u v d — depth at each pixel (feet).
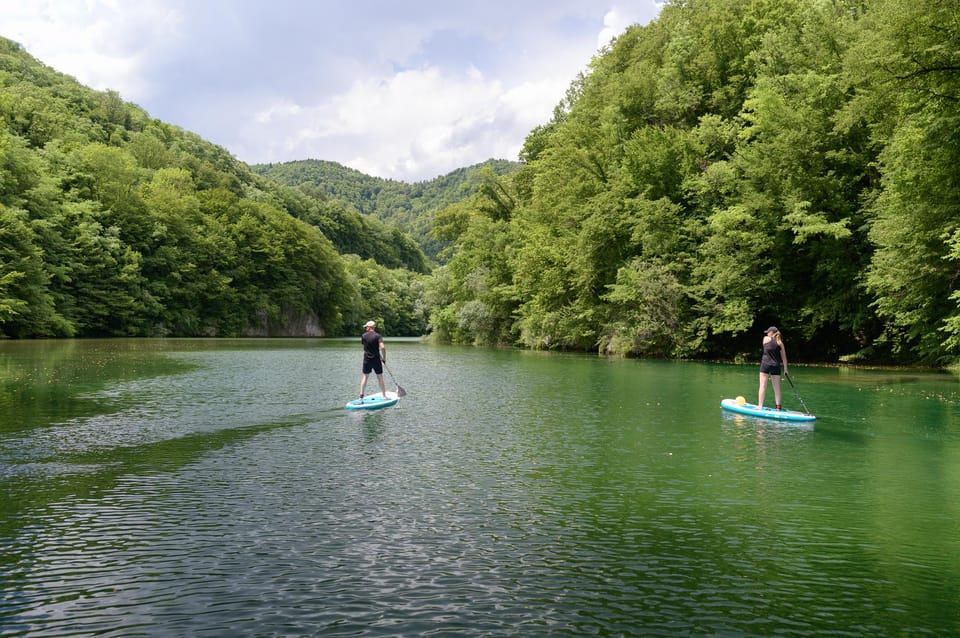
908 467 32.65
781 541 21.80
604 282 149.69
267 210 370.73
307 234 383.65
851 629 15.64
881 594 17.69
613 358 132.57
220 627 15.43
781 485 29.07
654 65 172.55
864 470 31.91
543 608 16.57
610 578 18.53
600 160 162.81
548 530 22.62
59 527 22.41
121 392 60.13
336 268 406.00
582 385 73.36
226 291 316.19
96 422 43.60
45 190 210.79
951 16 69.26
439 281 252.62
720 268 118.73
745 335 130.00
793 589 17.95
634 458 34.30
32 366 87.56
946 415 49.62
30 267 186.29
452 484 28.60
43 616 15.92
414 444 37.55
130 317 251.60
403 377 83.66
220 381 72.54
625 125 164.96
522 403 56.75
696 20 161.38
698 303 128.16
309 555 19.99
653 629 15.51
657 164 139.54
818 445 38.09
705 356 133.49
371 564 19.33
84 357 109.50
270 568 18.97
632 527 23.04
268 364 103.60
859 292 106.22
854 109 95.14
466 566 19.27
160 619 15.80
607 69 197.26
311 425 43.78
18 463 31.81
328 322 403.75
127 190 276.82
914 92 74.49
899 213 83.92
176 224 295.07
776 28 136.05
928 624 15.93
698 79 151.53
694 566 19.54
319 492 27.04
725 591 17.78
